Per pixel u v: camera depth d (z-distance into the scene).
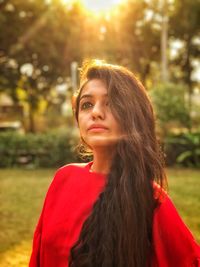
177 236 1.38
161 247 1.37
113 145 1.43
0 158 14.77
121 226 1.33
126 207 1.33
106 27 23.91
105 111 1.43
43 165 14.59
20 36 21.70
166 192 1.42
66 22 22.80
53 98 28.19
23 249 5.62
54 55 22.22
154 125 1.46
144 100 1.45
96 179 1.51
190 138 14.15
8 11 21.36
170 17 24.64
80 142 1.66
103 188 1.44
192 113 15.66
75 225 1.47
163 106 14.40
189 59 28.39
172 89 14.94
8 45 22.17
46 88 25.61
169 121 14.41
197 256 1.39
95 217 1.37
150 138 1.42
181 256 1.38
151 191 1.37
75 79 21.47
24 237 6.18
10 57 22.97
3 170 13.98
